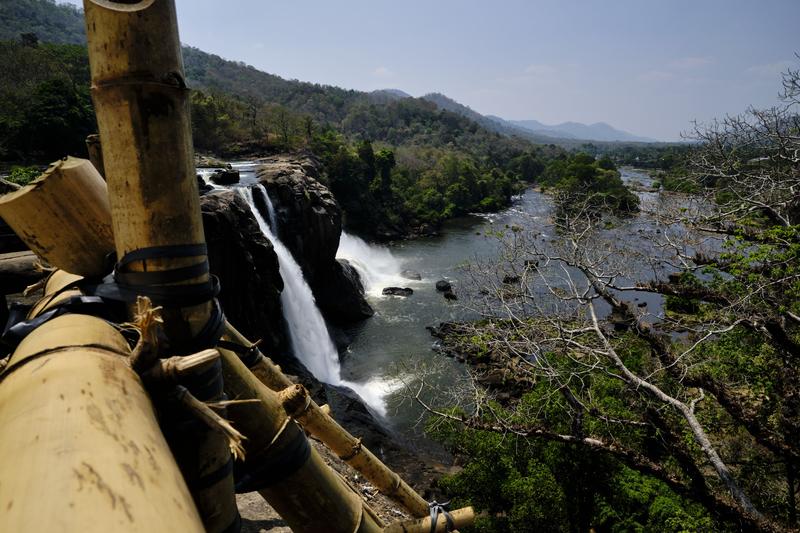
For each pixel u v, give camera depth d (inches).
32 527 40.7
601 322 685.3
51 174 89.1
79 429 51.5
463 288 981.8
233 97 4822.8
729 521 499.2
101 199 93.9
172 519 47.1
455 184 3380.9
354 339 1346.0
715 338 666.8
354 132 7775.6
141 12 76.0
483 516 557.0
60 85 1857.8
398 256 2215.8
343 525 121.7
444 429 586.9
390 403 1023.6
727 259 652.7
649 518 563.8
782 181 714.8
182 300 83.0
